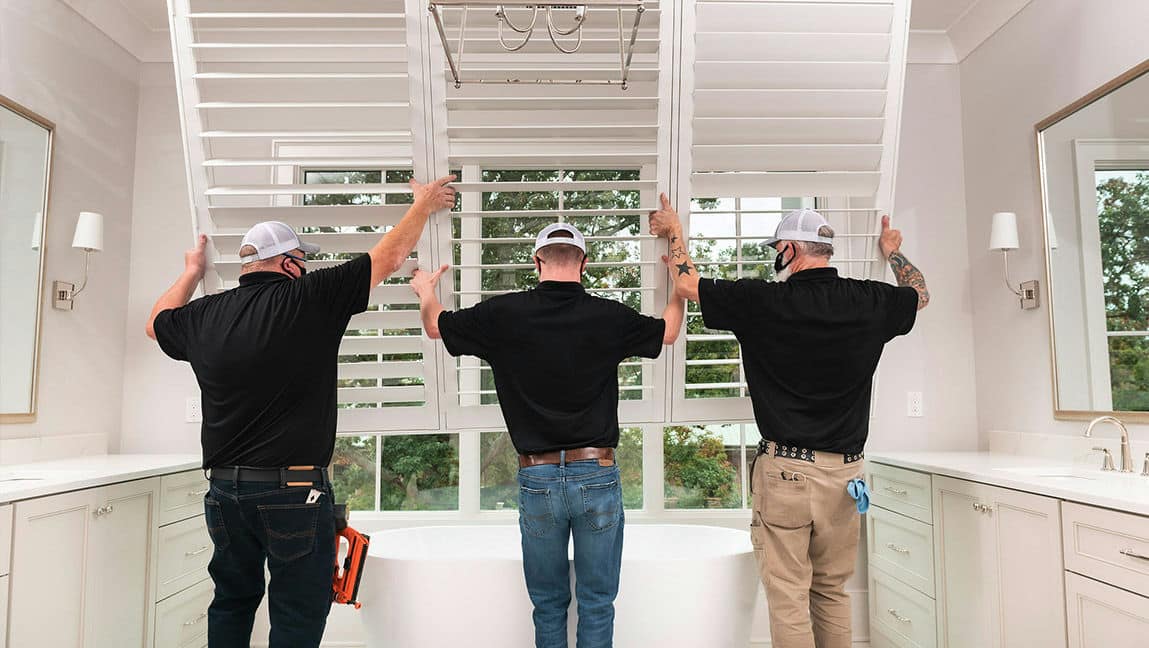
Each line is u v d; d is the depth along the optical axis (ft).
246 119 9.91
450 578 7.39
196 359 6.13
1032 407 9.59
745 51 6.85
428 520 10.70
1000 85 10.22
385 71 7.30
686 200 7.25
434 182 6.84
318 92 9.71
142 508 8.19
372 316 7.29
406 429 7.65
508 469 10.85
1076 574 6.31
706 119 6.91
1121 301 7.95
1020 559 7.09
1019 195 9.80
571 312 6.20
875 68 6.95
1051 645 6.64
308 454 6.07
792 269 6.95
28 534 6.32
